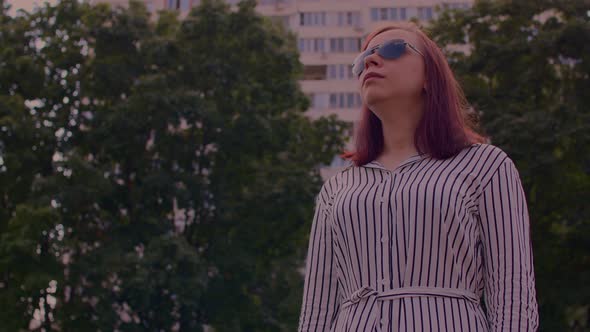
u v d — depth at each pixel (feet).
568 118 64.80
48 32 83.05
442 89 8.82
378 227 8.21
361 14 194.80
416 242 7.99
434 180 8.23
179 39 83.51
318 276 9.04
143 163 80.74
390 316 7.88
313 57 194.70
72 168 72.49
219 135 80.02
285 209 79.05
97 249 74.33
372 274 8.14
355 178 8.89
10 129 74.84
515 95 70.85
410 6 191.93
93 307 76.48
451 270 7.97
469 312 7.89
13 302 72.38
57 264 72.33
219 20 81.87
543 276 67.15
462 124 8.82
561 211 67.67
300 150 86.53
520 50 70.79
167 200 82.23
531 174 63.72
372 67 8.91
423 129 8.68
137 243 78.43
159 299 78.69
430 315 7.77
